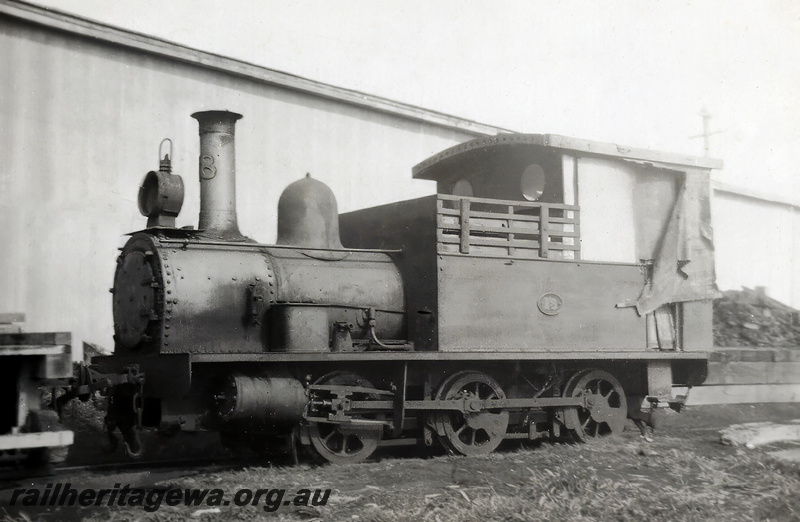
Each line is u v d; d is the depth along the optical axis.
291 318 8.37
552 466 8.59
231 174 9.13
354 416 9.02
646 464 8.98
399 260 9.81
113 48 12.05
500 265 9.69
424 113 15.85
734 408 13.96
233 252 8.62
